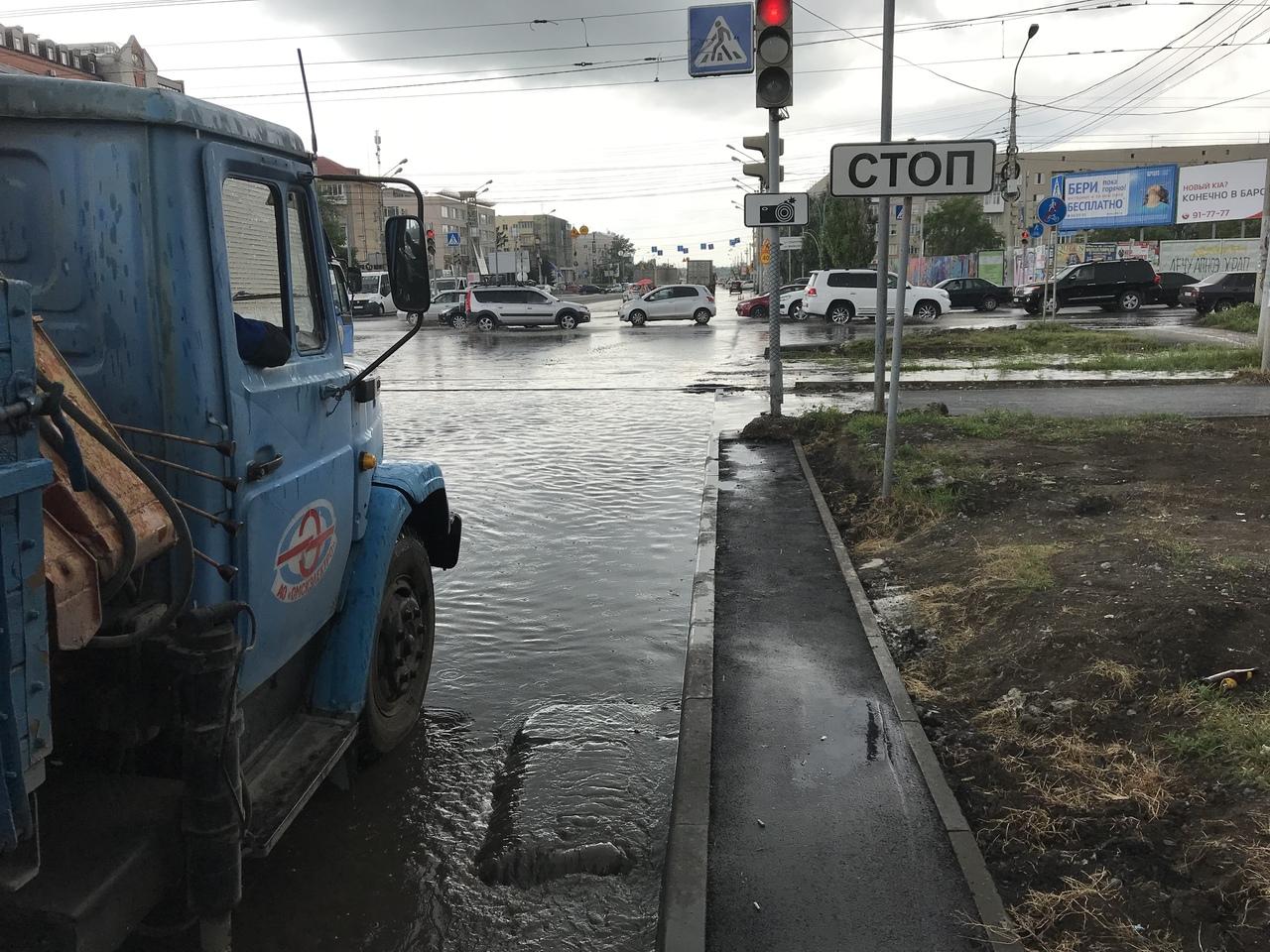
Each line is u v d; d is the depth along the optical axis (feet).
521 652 18.71
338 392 12.06
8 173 8.77
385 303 162.20
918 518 24.84
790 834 11.71
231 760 8.55
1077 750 12.94
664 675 17.54
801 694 15.51
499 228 476.95
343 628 12.80
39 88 8.55
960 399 48.65
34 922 7.38
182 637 8.36
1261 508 22.99
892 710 14.90
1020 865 10.94
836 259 216.13
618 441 41.60
